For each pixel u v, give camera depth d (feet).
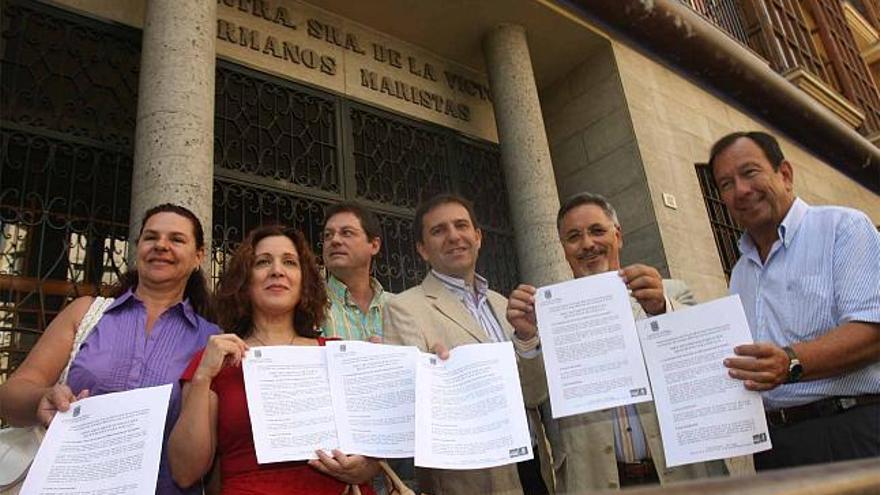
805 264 7.38
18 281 14.70
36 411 6.49
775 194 7.63
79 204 15.96
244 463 6.61
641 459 7.74
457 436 6.67
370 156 21.76
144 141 13.33
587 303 7.00
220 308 7.91
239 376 6.95
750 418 6.04
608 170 25.22
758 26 24.80
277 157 19.43
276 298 7.70
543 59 26.35
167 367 7.34
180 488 6.83
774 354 6.06
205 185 13.23
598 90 26.08
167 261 7.98
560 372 6.79
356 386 6.89
